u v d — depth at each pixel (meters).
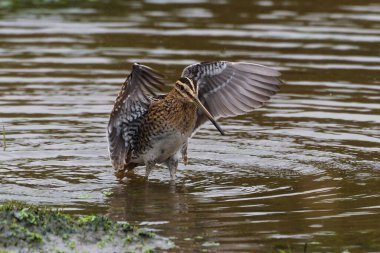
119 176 13.41
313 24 21.73
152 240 10.34
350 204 11.82
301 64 18.80
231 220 11.15
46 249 9.95
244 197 12.21
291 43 20.17
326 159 14.03
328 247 10.16
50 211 11.04
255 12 22.98
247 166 13.81
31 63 18.84
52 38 20.61
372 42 20.27
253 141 15.06
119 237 10.36
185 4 23.91
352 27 21.42
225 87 13.30
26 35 20.80
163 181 13.33
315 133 15.38
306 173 13.38
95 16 22.58
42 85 17.59
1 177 12.97
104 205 11.82
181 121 13.25
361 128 15.55
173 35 20.80
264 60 18.84
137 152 13.58
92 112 16.36
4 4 23.73
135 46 19.98
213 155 14.41
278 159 14.10
